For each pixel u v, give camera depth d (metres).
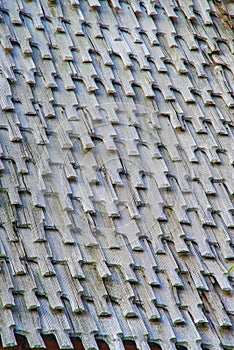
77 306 8.59
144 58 11.41
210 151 10.95
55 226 9.16
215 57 12.14
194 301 9.34
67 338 8.31
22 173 9.38
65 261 8.92
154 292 9.19
